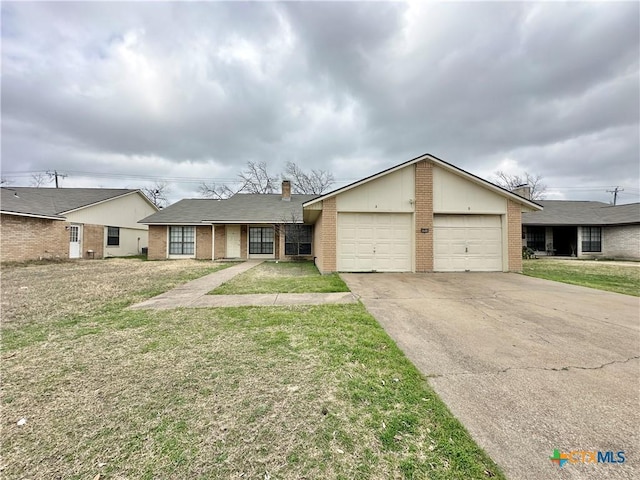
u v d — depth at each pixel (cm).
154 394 249
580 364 305
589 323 447
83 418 216
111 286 772
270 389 256
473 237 991
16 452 182
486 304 565
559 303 571
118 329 423
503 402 234
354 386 261
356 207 966
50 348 352
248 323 447
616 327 428
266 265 1359
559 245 1833
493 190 980
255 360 316
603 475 161
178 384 266
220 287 751
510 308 536
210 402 237
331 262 966
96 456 179
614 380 271
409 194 973
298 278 888
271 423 210
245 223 1658
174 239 1739
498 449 182
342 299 606
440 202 973
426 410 224
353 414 220
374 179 963
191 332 408
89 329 422
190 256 1741
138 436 197
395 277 879
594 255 1739
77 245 1642
